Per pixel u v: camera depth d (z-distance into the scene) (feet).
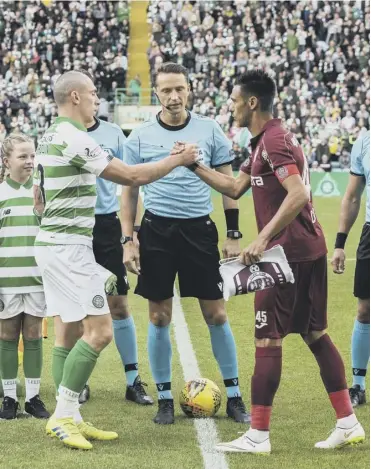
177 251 30.04
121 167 26.20
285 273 24.99
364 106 147.84
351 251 78.64
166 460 24.82
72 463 24.50
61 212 26.50
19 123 154.71
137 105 155.84
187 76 29.99
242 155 140.26
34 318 29.89
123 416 30.04
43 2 184.75
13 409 29.71
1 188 29.94
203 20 172.86
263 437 25.57
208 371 36.78
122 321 32.40
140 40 185.78
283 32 167.84
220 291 29.91
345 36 163.02
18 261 29.63
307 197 24.95
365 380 35.27
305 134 146.30
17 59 167.94
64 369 26.58
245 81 26.14
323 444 26.20
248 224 99.04
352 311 51.62
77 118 26.81
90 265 26.71
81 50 169.37
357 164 31.81
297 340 42.91
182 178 29.84
